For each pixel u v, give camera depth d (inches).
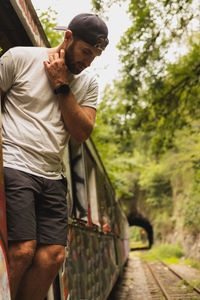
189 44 362.6
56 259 73.6
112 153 687.1
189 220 732.7
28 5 102.0
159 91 386.3
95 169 245.3
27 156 70.4
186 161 711.1
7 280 58.2
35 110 73.5
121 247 505.4
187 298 318.3
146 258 1006.4
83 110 79.6
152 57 343.0
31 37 106.3
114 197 467.5
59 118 76.3
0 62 72.9
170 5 301.3
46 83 75.2
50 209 74.0
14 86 74.2
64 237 75.7
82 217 170.7
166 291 356.8
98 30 74.3
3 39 108.7
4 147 70.4
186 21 316.5
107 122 432.8
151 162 1155.3
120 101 408.8
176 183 1117.7
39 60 76.2
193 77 397.4
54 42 247.4
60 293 105.6
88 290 167.0
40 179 71.2
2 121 73.4
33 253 67.9
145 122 442.0
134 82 365.1
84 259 163.2
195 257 780.6
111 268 302.5
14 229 65.3
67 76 78.9
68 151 144.1
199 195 716.0
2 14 95.5
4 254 58.4
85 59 76.4
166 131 471.8
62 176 79.4
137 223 1726.1
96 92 87.6
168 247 991.0
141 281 483.2
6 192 66.7
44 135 72.2
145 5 297.9
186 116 462.0
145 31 319.3
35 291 72.6
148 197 1344.7
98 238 229.8
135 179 1393.9
